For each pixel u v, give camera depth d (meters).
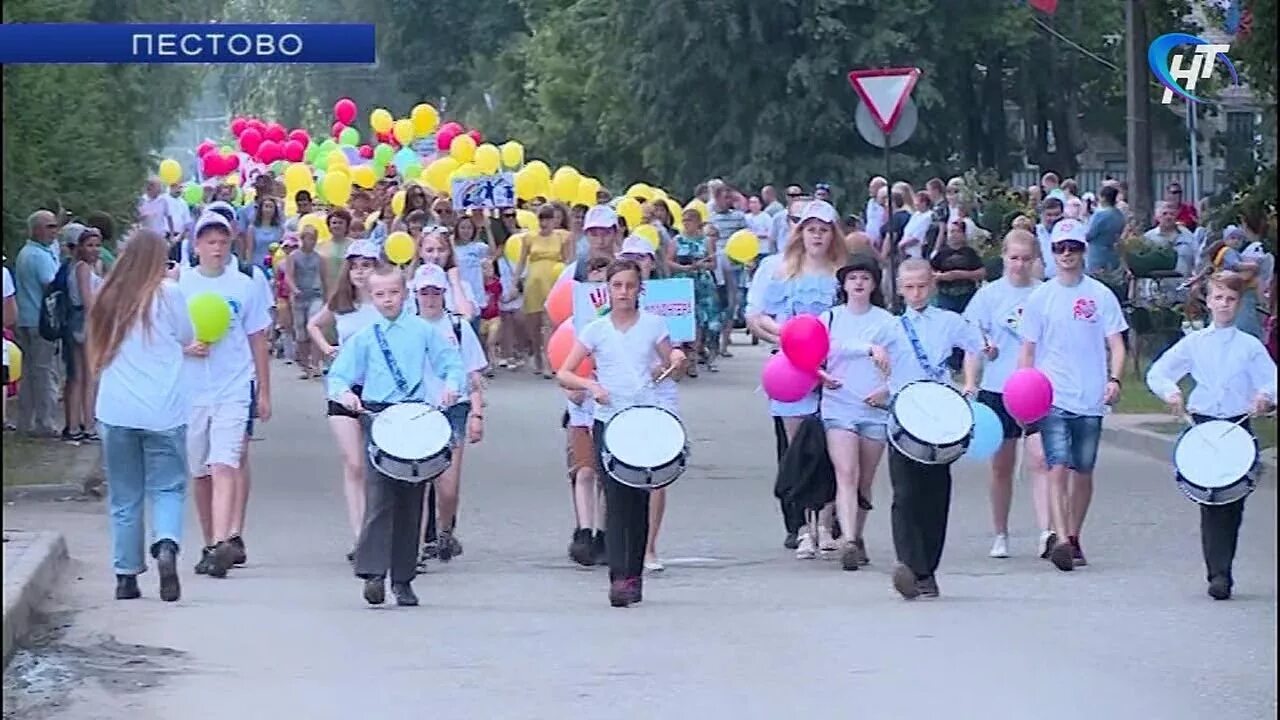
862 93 38.50
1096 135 87.38
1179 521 23.30
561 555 21.08
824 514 20.66
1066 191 49.34
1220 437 17.69
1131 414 33.34
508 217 43.69
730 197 47.97
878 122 38.53
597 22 80.06
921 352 19.50
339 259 40.66
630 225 40.69
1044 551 20.47
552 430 32.81
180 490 18.11
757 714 13.52
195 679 14.75
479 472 27.81
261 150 67.88
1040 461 20.55
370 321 20.48
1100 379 19.97
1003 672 14.82
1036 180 82.50
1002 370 20.55
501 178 43.44
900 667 15.02
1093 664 15.10
